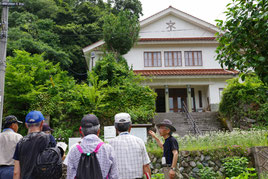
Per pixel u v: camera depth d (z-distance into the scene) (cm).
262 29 457
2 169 385
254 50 475
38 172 285
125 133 343
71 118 1207
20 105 1220
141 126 976
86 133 286
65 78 1527
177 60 2172
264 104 1242
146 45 2186
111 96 1273
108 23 1711
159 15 2242
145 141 953
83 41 3375
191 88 2166
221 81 1998
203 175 721
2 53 906
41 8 3722
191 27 2275
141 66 2142
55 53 2689
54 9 3684
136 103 1277
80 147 272
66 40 3331
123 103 1259
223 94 1496
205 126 1464
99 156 268
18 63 1342
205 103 2100
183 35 2259
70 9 3734
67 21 3575
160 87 2077
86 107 1210
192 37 2253
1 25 926
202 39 2144
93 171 255
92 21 3678
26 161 294
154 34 2255
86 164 259
